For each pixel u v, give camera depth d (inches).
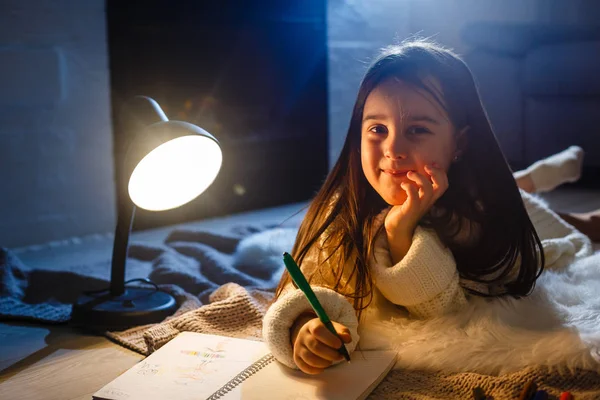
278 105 115.3
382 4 129.3
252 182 112.3
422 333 44.7
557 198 111.2
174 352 44.6
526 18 120.6
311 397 38.4
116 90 94.3
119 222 56.6
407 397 39.7
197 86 103.6
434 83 46.2
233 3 106.7
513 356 41.8
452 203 49.5
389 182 45.8
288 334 40.7
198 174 54.5
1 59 83.4
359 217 47.6
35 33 85.7
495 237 49.3
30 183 87.4
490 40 121.8
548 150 119.6
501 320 45.2
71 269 75.5
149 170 52.2
